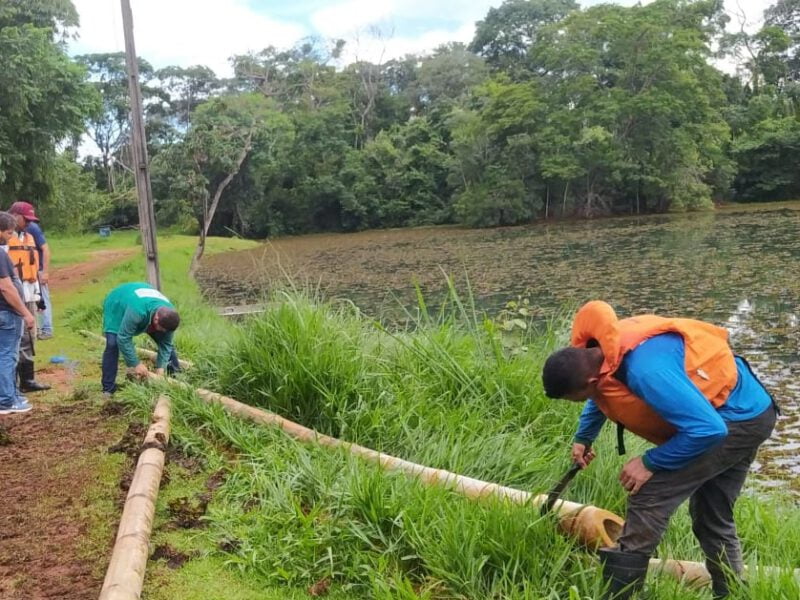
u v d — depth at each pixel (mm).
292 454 4883
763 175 51281
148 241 9398
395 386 5797
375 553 3730
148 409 5934
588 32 47719
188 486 4633
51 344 9578
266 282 9539
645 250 24969
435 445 5004
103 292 15016
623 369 3049
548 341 6473
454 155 53906
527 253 27016
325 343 5906
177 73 70562
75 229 43125
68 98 18609
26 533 4035
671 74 46406
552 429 5367
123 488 4535
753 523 4332
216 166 45156
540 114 47031
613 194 48312
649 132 46500
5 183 18688
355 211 53062
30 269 9117
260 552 3773
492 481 4684
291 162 53156
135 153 9297
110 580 3256
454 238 38844
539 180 47875
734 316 12711
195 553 3799
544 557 3537
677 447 2895
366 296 18188
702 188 46688
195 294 17078
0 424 5961
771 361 9656
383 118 65562
